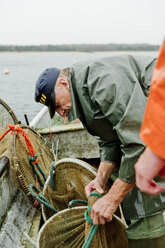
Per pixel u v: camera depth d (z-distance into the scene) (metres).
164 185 1.95
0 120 3.30
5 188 2.54
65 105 2.01
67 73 1.99
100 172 2.21
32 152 3.03
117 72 1.84
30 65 88.38
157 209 2.09
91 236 1.97
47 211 2.65
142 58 2.05
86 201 2.53
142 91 1.82
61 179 2.62
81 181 2.52
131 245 2.21
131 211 2.13
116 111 1.74
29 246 2.45
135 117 1.69
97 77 1.83
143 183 0.94
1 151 2.90
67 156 4.37
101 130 2.02
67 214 2.32
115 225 2.18
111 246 2.15
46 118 5.31
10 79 41.94
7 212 2.52
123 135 1.71
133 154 1.69
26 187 2.67
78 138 4.32
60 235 2.29
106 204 1.84
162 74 0.83
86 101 1.90
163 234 2.15
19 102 22.78
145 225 2.13
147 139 0.86
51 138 4.30
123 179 1.76
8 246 2.28
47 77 1.98
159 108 0.83
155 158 0.88
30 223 2.71
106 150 2.23
